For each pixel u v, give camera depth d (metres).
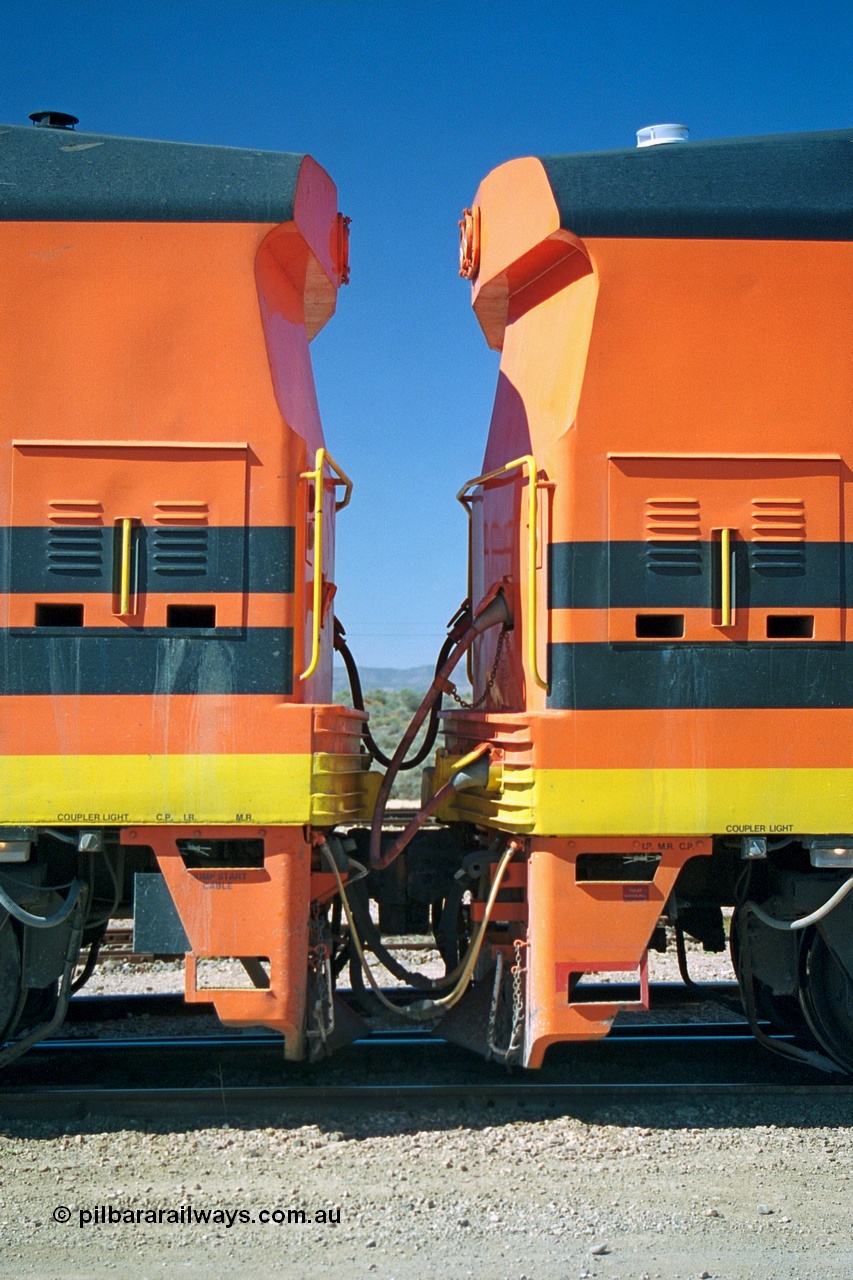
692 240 5.98
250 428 5.79
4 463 5.73
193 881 5.65
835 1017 6.26
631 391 5.92
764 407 5.98
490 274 6.88
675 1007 8.23
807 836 5.89
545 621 5.99
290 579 5.74
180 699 5.66
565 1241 4.49
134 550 5.71
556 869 5.78
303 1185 5.02
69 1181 5.05
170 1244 4.46
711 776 5.80
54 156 5.88
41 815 5.60
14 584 5.69
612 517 5.85
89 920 6.41
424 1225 4.62
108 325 5.80
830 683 5.90
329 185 6.62
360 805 6.75
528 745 5.78
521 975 5.93
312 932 5.87
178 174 5.89
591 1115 5.91
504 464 7.13
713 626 5.87
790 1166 5.31
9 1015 5.87
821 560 5.95
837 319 6.05
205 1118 5.83
